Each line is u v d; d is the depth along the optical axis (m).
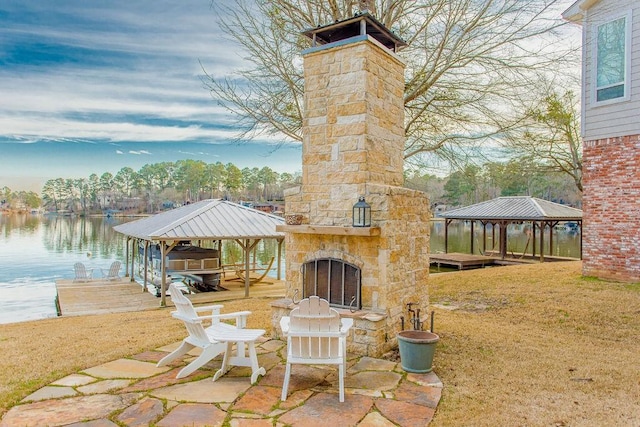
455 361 5.54
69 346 6.36
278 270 17.80
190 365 4.89
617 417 3.89
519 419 3.84
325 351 4.41
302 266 6.54
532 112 10.62
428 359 4.99
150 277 16.05
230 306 10.45
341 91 6.20
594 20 10.64
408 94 10.33
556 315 8.10
